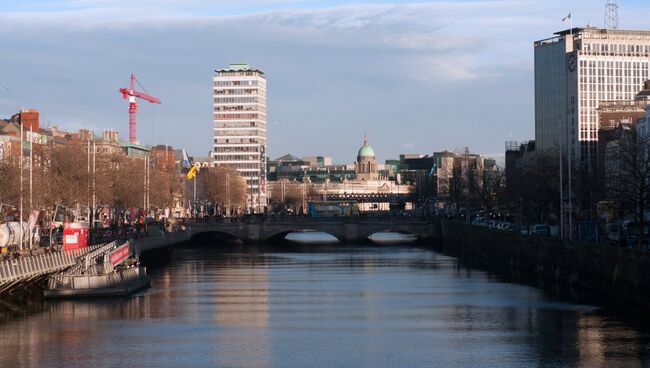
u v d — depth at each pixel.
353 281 184.50
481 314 137.38
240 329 125.19
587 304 145.62
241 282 182.00
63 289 149.88
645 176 168.25
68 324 127.25
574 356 107.00
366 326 127.88
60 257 150.25
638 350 109.56
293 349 112.25
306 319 133.75
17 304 143.62
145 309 141.12
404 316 136.62
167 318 133.62
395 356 108.25
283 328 126.31
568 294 158.62
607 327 124.12
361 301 152.75
